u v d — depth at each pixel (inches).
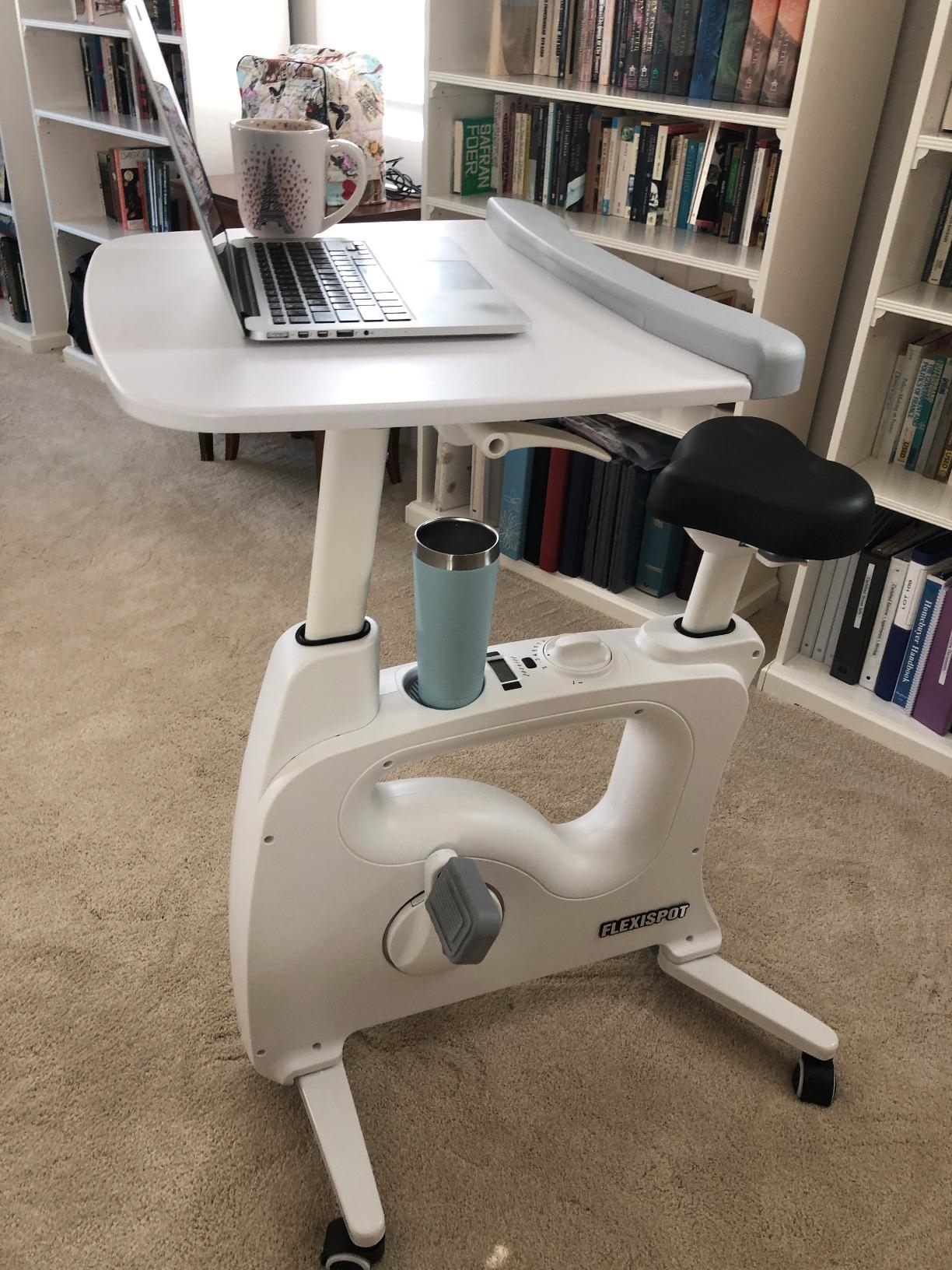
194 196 35.9
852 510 37.9
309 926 43.9
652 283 38.8
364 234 46.9
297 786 40.4
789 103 71.9
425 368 32.0
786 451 40.9
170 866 62.1
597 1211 46.1
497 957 50.0
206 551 96.0
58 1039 51.8
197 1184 46.2
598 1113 50.4
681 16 75.5
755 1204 46.7
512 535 94.7
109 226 132.4
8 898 59.3
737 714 47.6
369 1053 52.8
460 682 41.9
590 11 81.4
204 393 28.8
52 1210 44.8
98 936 57.4
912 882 64.6
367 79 98.7
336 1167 43.9
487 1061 52.7
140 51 33.1
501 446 36.0
